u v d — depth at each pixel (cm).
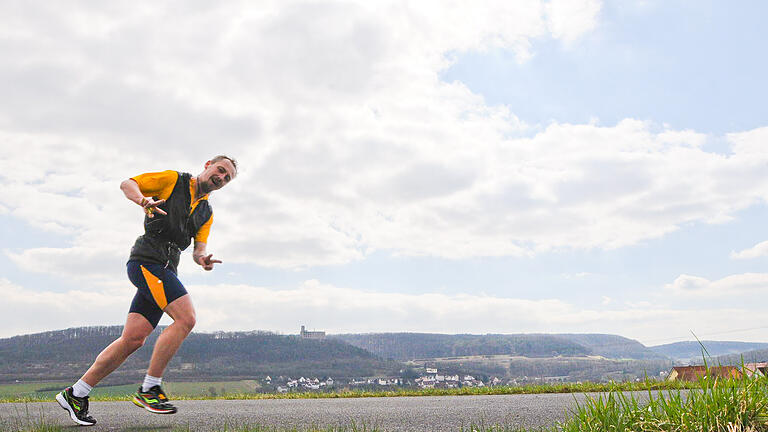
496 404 561
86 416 416
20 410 573
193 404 672
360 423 419
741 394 264
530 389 806
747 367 276
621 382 316
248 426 399
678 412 271
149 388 419
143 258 417
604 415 292
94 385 418
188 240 443
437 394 826
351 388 898
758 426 254
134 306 427
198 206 446
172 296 417
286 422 433
